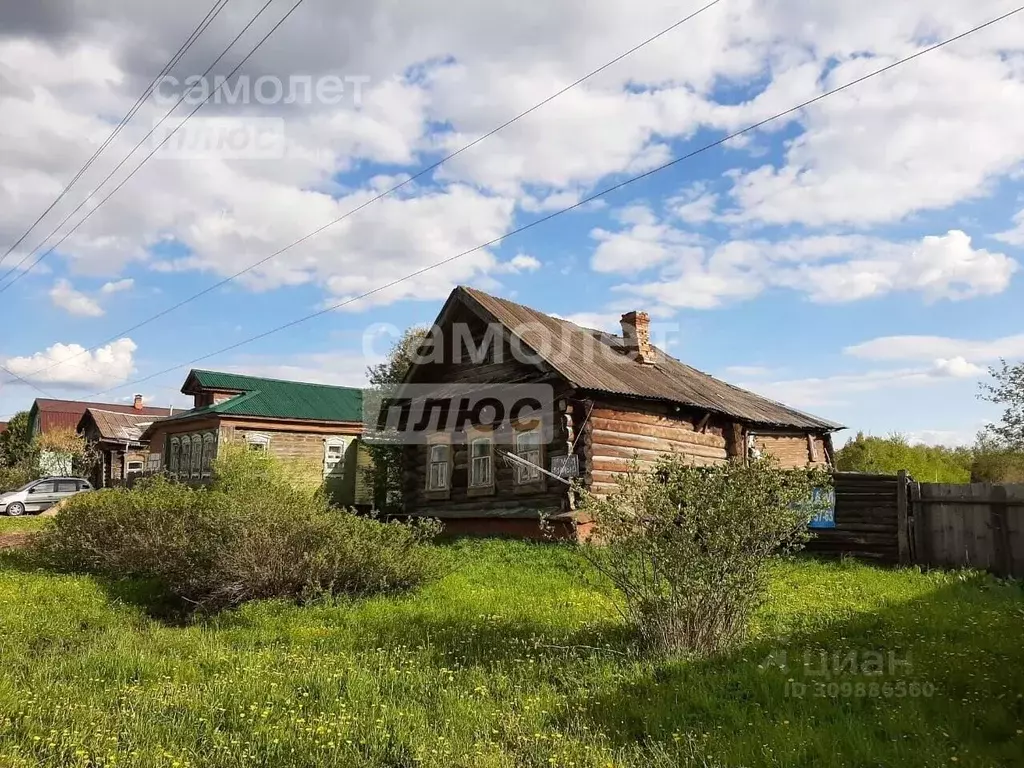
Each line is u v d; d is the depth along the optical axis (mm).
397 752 5094
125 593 12672
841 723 5059
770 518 7391
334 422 33281
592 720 5547
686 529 7418
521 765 4816
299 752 5035
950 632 7543
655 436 18812
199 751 5180
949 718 5074
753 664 6504
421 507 21406
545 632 8445
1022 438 16391
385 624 9227
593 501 8086
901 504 13227
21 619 9820
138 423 45469
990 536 12289
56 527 15953
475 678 6742
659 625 7465
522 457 18203
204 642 8742
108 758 4832
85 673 7191
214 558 11758
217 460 25156
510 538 16797
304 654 7793
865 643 7207
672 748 4926
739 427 21812
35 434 53625
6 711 5785
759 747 4754
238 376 34219
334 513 12617
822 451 25031
